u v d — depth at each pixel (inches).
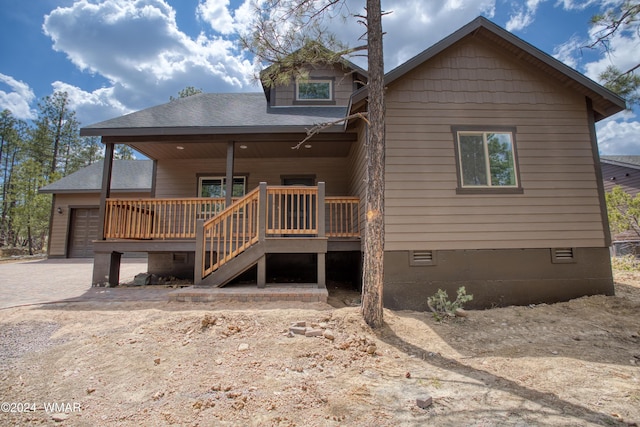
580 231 244.4
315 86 392.2
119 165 633.0
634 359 147.2
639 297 240.7
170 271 333.7
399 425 95.4
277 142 325.1
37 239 847.1
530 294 237.0
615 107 255.8
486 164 247.3
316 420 97.5
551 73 254.1
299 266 340.5
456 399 111.1
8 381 118.1
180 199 296.7
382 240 183.0
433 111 248.7
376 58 186.5
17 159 1058.1
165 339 153.3
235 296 217.2
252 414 100.0
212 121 308.2
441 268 235.8
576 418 99.3
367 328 175.2
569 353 154.7
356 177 315.3
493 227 240.8
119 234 287.0
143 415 99.0
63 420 96.4
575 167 250.7
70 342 150.6
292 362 135.6
